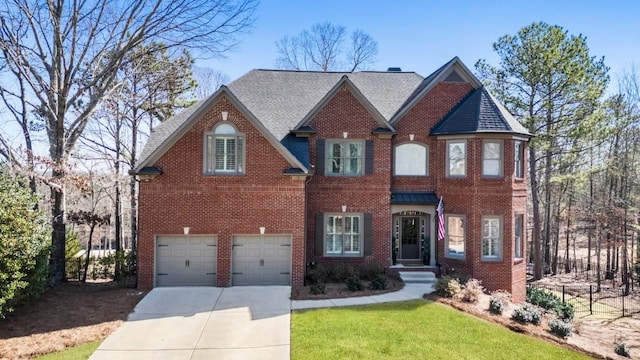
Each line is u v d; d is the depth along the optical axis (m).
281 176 17.95
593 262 41.16
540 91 28.56
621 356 13.41
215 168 17.81
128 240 51.31
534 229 31.83
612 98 32.66
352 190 20.41
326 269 19.08
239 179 17.78
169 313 14.25
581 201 38.81
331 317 13.74
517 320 14.88
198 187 17.70
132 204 26.92
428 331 12.72
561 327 14.12
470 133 19.52
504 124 19.58
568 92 27.42
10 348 11.23
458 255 20.22
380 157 20.52
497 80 29.77
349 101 20.45
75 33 18.12
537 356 11.56
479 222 19.55
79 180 17.61
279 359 10.65
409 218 21.78
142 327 12.91
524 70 28.31
